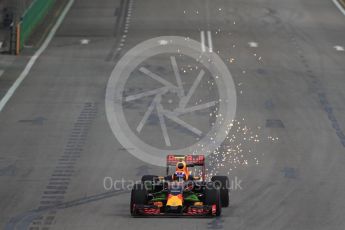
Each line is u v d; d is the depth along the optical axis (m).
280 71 169.12
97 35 199.75
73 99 145.38
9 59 175.88
